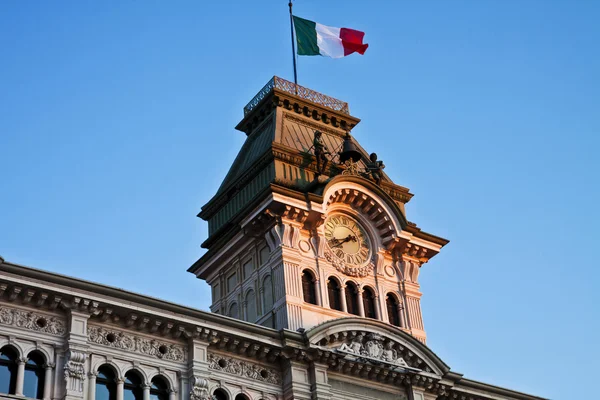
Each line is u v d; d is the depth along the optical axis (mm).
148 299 60375
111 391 58156
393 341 70000
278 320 69062
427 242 77875
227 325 63469
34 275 56875
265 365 65188
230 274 76500
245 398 63312
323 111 83250
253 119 83500
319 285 71500
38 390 55500
